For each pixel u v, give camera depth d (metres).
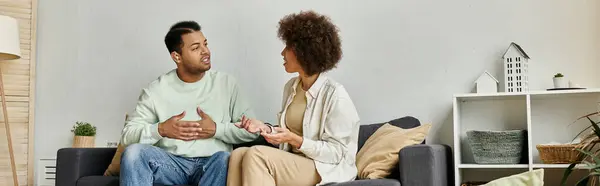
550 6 3.51
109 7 4.38
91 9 4.42
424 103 3.70
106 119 4.33
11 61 4.41
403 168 2.75
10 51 3.99
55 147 4.45
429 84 3.70
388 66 3.78
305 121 2.95
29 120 4.44
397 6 3.78
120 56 4.33
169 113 3.25
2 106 4.36
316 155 2.77
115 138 4.30
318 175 2.77
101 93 4.36
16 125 4.42
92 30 4.41
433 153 2.72
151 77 4.25
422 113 3.70
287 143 2.96
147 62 4.26
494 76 3.58
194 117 3.24
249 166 2.67
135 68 4.29
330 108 2.88
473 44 3.63
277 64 3.98
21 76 4.43
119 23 4.34
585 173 3.35
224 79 3.35
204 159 3.12
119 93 4.31
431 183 2.70
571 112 3.44
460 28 3.66
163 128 3.04
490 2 3.61
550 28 3.50
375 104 3.79
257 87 4.01
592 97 3.40
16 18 4.42
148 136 3.06
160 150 2.99
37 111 4.50
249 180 2.66
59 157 3.18
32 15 4.47
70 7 4.46
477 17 3.63
